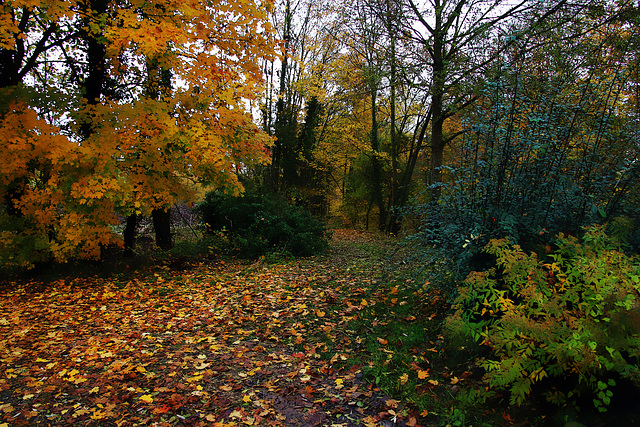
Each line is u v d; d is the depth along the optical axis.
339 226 26.02
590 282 2.28
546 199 3.14
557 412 2.23
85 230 6.73
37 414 2.75
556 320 2.29
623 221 2.50
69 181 6.07
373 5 10.73
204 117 6.65
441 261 3.66
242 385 3.04
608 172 3.02
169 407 2.73
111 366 3.47
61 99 6.57
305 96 18.02
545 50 4.49
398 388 2.83
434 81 9.97
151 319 4.93
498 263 2.58
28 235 7.07
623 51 3.59
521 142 3.12
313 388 2.92
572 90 3.48
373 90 13.12
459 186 3.60
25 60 7.95
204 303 5.52
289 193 16.89
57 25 7.41
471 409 2.47
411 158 19.12
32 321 5.09
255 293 5.88
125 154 6.30
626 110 3.25
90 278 7.55
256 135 7.38
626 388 2.12
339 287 5.86
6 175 6.32
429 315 4.11
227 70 6.75
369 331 3.96
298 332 4.12
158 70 8.84
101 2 6.94
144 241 12.44
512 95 3.30
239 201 11.52
